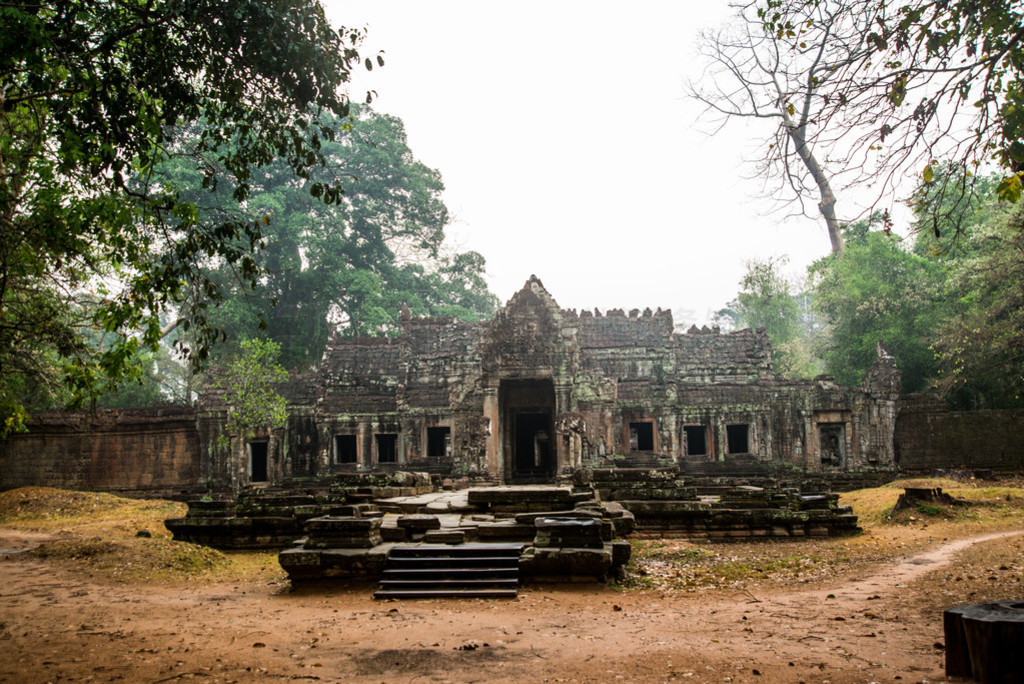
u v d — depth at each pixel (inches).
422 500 860.6
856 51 473.4
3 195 510.6
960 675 316.5
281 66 514.0
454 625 468.4
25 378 887.1
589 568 593.3
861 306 1878.7
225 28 503.5
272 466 1646.2
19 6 448.5
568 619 484.4
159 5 508.1
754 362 1710.1
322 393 1694.1
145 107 529.0
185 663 389.7
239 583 688.4
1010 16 421.1
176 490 1633.9
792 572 670.5
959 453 1561.3
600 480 986.7
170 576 714.8
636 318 1759.4
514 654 395.9
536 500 744.3
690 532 902.4
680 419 1621.6
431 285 2711.6
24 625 499.2
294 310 2399.1
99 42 505.4
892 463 1562.5
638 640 421.7
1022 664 282.2
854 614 480.1
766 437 1596.9
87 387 566.3
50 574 706.2
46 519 1295.5
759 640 414.9
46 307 623.2
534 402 1513.3
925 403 1585.9
